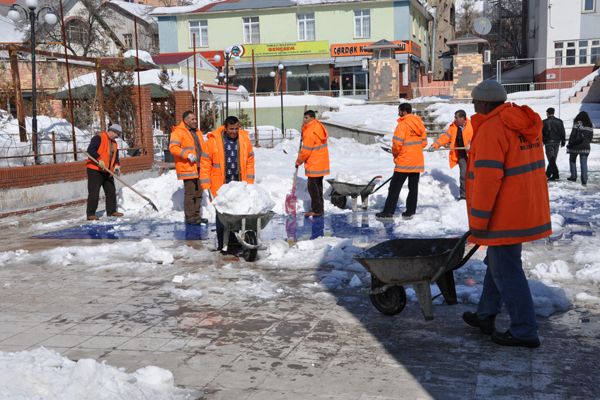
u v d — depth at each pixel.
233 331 4.81
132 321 5.12
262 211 7.30
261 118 34.94
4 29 32.94
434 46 50.91
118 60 19.55
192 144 10.13
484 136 4.13
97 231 9.92
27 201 12.34
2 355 3.80
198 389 3.74
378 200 12.21
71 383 3.34
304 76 44.22
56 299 5.86
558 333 4.59
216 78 38.69
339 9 42.91
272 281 6.36
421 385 3.74
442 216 9.68
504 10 57.12
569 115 25.36
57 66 25.50
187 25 45.25
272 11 43.91
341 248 7.64
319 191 10.70
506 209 4.14
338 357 4.23
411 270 4.76
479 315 4.61
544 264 6.40
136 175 16.11
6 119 16.67
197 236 9.17
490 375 3.86
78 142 15.46
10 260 7.71
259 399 3.59
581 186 14.16
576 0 35.41
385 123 26.81
